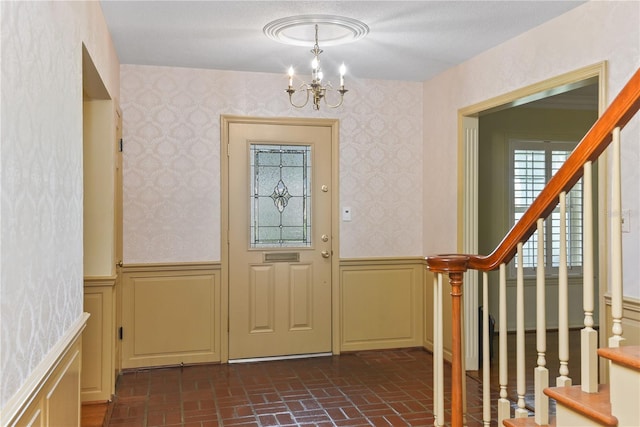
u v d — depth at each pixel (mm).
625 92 1671
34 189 1629
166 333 4645
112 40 3875
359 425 3322
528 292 5922
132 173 4574
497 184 5922
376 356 4969
